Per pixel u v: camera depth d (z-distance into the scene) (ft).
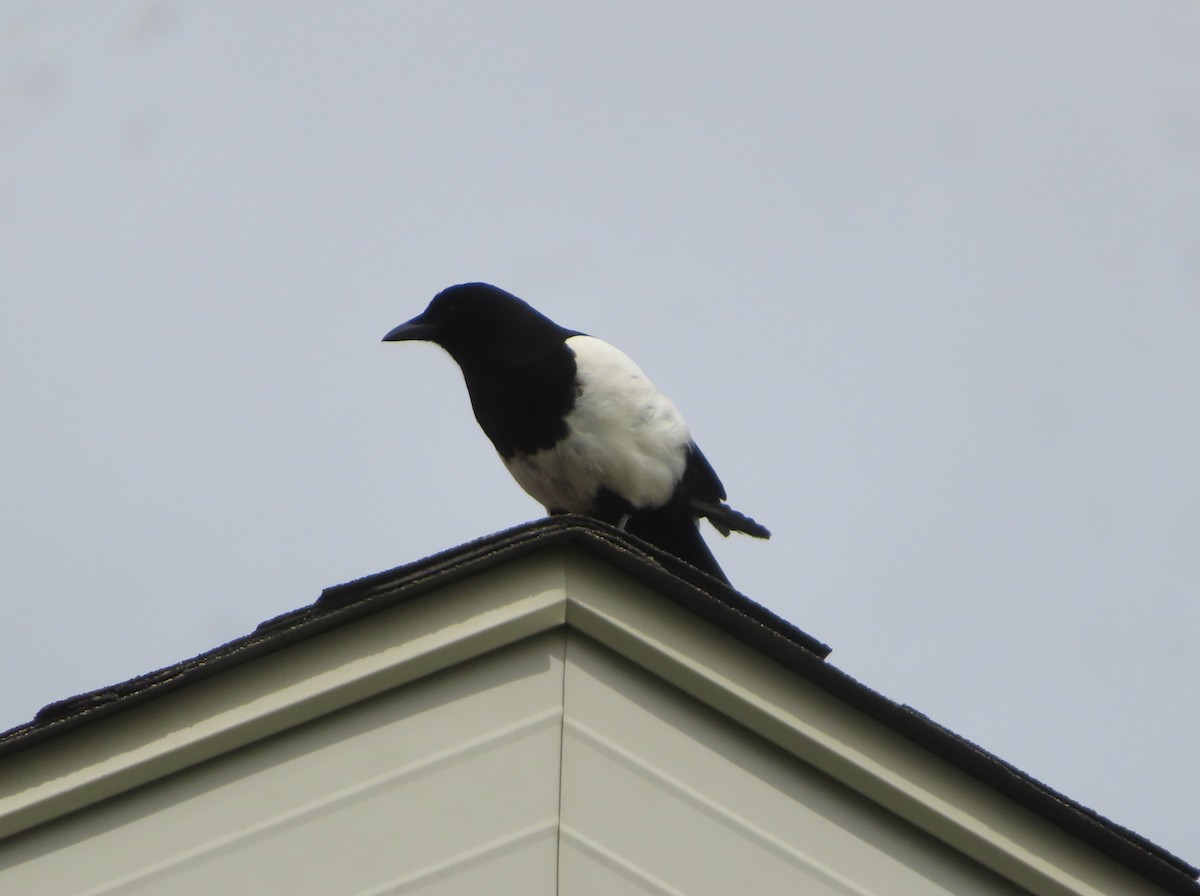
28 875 28.07
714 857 28.02
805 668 28.71
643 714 28.73
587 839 27.71
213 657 29.78
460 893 27.27
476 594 28.76
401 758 28.30
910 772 28.94
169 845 28.07
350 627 28.60
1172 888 29.12
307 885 27.53
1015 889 29.14
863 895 28.40
